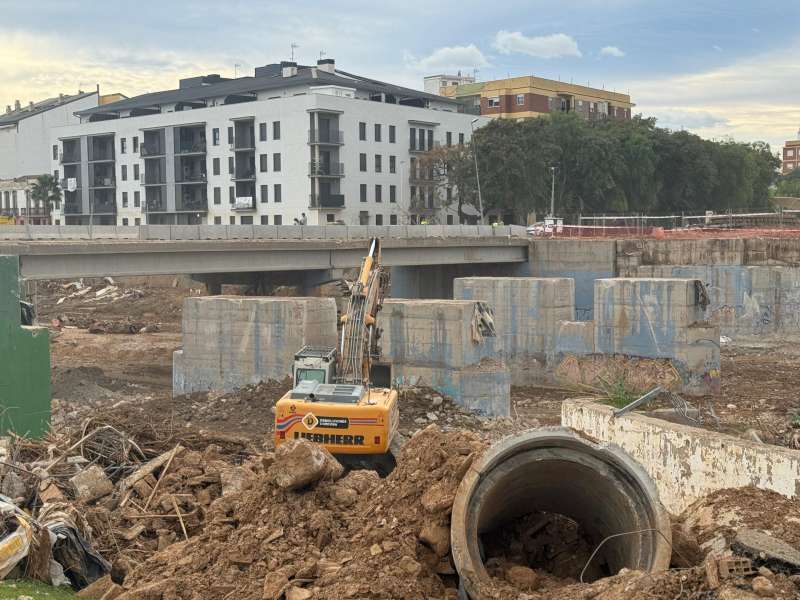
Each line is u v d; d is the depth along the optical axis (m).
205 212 94.44
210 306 40.16
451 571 11.99
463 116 98.19
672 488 16.11
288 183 86.50
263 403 35.91
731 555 10.91
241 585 12.35
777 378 43.84
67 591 13.93
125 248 43.38
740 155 101.62
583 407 18.47
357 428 21.12
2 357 26.66
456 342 36.09
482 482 11.84
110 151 104.38
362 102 87.19
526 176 83.31
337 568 12.02
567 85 121.62
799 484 13.87
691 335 40.19
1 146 123.81
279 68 103.56
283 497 14.13
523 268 64.38
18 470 17.86
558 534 14.55
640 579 10.41
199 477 18.53
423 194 94.25
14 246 39.25
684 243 58.94
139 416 33.12
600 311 42.44
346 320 27.28
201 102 96.94
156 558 13.80
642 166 91.38
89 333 62.62
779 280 53.19
